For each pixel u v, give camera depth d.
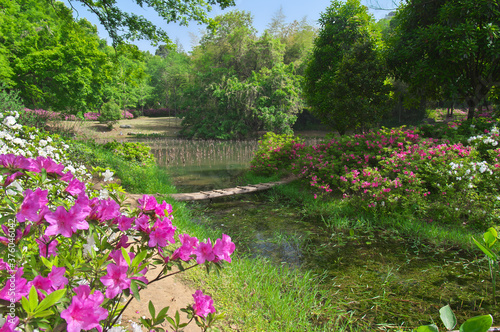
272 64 30.20
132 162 11.23
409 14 11.63
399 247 5.47
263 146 12.77
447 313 1.16
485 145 8.19
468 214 6.20
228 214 7.63
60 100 19.03
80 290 1.02
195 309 1.55
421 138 9.21
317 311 3.42
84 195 1.38
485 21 9.53
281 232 6.29
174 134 30.64
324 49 14.36
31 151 4.42
